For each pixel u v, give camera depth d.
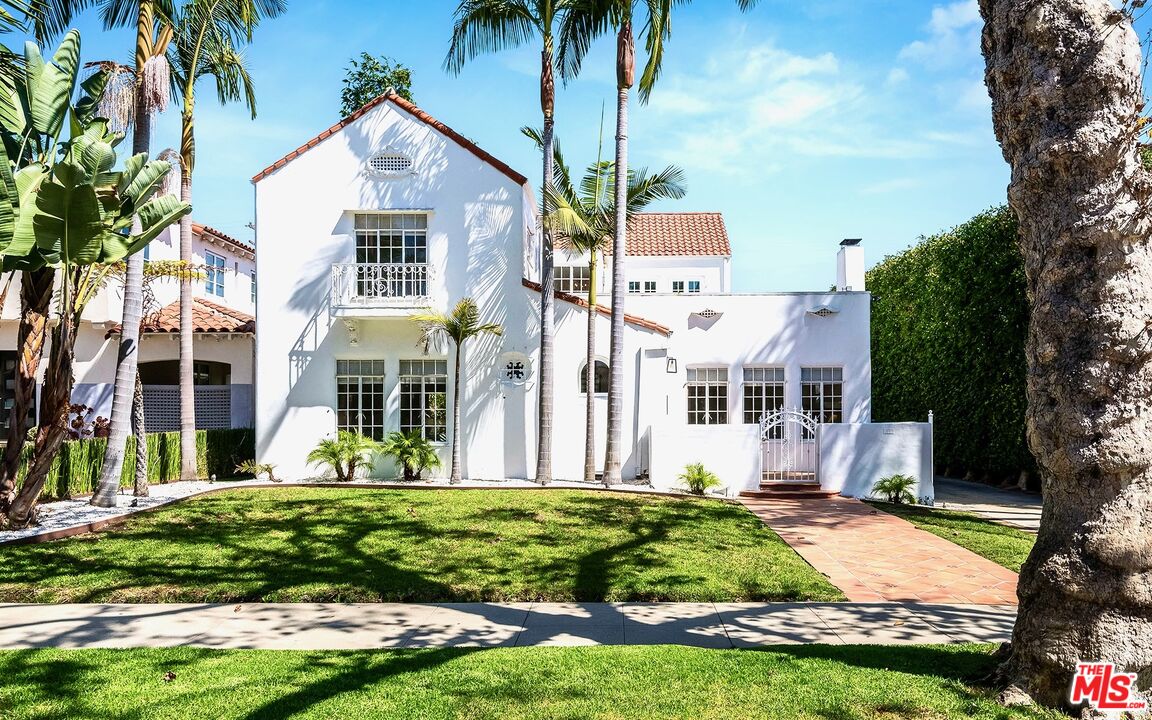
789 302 19.44
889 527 12.71
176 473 17.31
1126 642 4.82
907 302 22.28
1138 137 4.88
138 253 14.05
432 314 16.98
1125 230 4.79
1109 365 4.85
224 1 16.11
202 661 6.23
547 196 16.47
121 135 12.53
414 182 18.00
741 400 19.34
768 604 8.29
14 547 10.54
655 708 5.14
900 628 7.34
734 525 12.47
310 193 17.98
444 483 16.92
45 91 11.30
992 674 5.51
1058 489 5.13
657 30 16.45
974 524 13.16
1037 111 5.09
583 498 14.53
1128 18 4.73
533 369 17.77
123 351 13.70
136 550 10.41
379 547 10.63
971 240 18.62
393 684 5.63
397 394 18.00
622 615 7.87
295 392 17.81
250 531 11.59
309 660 6.26
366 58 30.16
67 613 7.89
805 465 18.70
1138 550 4.79
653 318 19.62
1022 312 17.06
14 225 10.10
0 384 20.28
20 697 5.39
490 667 5.99
